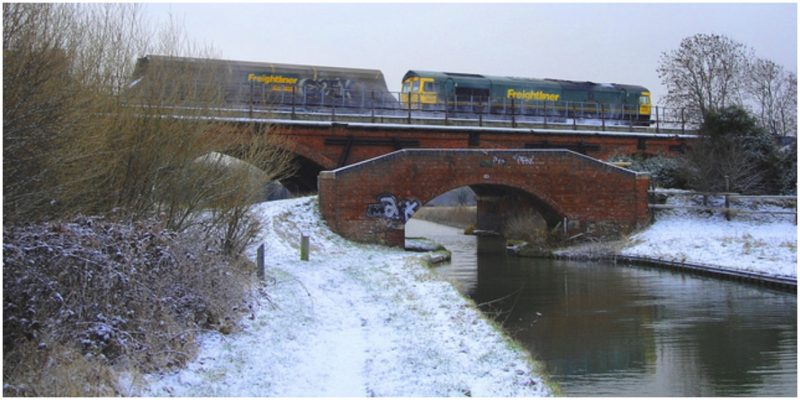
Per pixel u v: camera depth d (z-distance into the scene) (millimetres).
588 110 44438
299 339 11625
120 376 8188
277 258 23188
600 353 13445
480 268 26500
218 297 11898
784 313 17297
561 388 11039
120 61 13867
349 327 12961
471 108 41094
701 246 28031
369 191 29734
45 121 8914
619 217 32406
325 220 29438
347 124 34188
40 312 8234
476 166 30875
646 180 32750
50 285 8344
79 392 7277
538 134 38531
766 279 21531
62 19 11469
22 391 7203
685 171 37156
